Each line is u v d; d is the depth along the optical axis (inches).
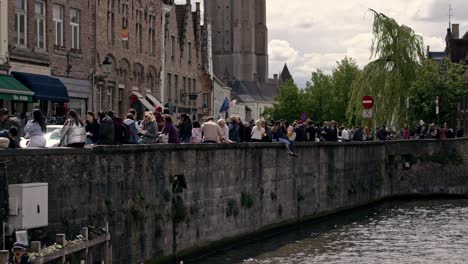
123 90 2452.0
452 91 4082.2
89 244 1000.2
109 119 1162.0
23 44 1820.9
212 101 3718.0
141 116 2554.1
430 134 3031.5
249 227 1642.5
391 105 2844.5
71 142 1087.6
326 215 2114.9
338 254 1486.2
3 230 901.2
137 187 1208.2
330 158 2140.7
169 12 2947.8
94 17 2171.5
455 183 2817.4
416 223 1980.8
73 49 2049.7
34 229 954.1
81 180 1059.9
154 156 1262.3
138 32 2581.2
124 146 1165.7
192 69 3275.1
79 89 2085.4
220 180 1507.1
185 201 1373.0
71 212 1036.5
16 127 1043.3
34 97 1780.3
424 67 2893.7
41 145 1072.2
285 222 1841.8
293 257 1441.9
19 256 797.2
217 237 1498.5
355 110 2896.2
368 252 1513.3
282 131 1841.8
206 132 1503.4
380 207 2433.6
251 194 1647.4
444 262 1416.1
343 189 2249.0
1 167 903.7
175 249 1341.0
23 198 910.4
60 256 911.0
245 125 1754.4
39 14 1887.3
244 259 1402.6
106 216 1118.4
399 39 2837.1
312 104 6117.1
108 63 2009.1
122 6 2420.0
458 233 1788.9
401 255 1483.8
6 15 1729.8
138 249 1209.4
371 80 2844.5
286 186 1845.5
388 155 2719.0
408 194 2778.1
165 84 2908.5
